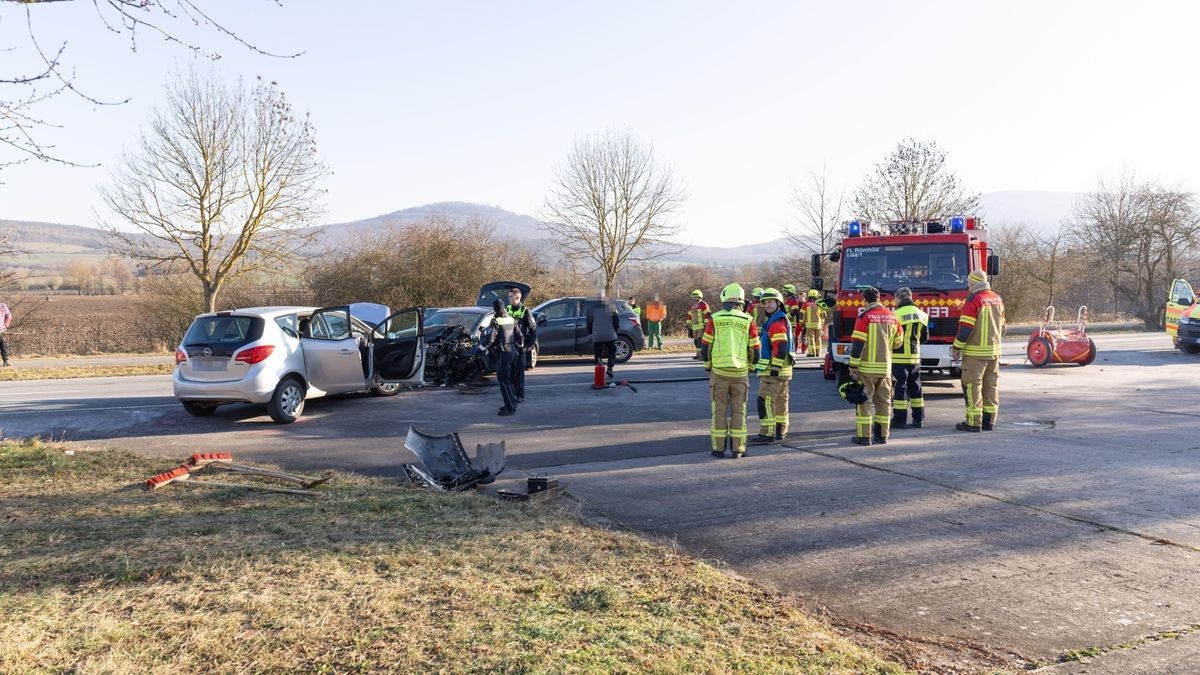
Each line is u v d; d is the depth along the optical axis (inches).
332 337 454.0
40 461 298.4
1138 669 140.4
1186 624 158.9
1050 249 1632.6
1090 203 1658.5
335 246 1209.4
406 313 522.9
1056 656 145.8
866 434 346.0
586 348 732.7
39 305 1043.9
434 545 194.4
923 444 346.0
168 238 887.1
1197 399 480.4
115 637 139.9
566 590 167.0
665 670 131.0
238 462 299.9
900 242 504.7
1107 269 1649.9
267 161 895.7
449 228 1266.0
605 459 323.0
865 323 346.3
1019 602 171.0
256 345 403.5
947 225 526.3
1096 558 197.5
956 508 242.4
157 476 260.5
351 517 220.2
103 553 185.8
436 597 161.0
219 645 137.5
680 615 156.6
